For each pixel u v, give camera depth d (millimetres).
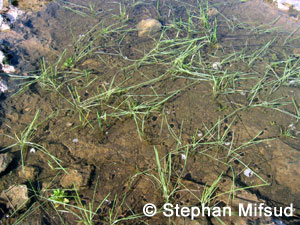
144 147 414
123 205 361
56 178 380
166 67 524
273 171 394
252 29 609
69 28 595
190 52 543
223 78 489
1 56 507
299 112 459
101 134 425
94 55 543
